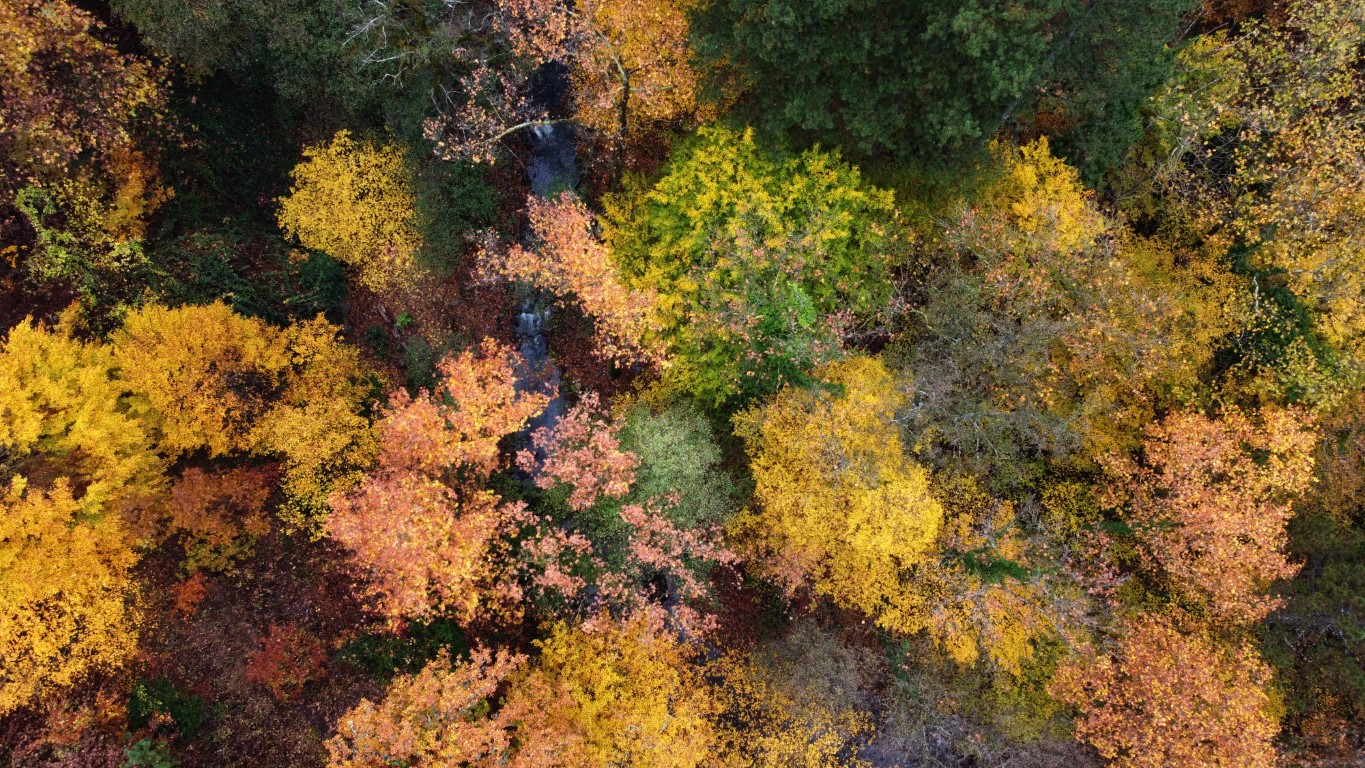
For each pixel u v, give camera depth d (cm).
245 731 1866
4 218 1778
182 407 1841
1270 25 2050
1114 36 1584
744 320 1839
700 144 1948
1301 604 1858
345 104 2003
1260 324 2069
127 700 1789
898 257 2045
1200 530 1906
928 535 1838
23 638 1644
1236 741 1781
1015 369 2025
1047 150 1980
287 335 1978
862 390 1923
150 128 1903
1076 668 1991
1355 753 1864
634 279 2041
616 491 1836
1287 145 2055
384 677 1984
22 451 1599
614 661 1955
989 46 1439
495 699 2053
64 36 1608
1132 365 1970
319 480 1986
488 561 1958
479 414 1820
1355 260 1988
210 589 1936
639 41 1966
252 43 1867
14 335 1606
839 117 1809
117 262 1819
